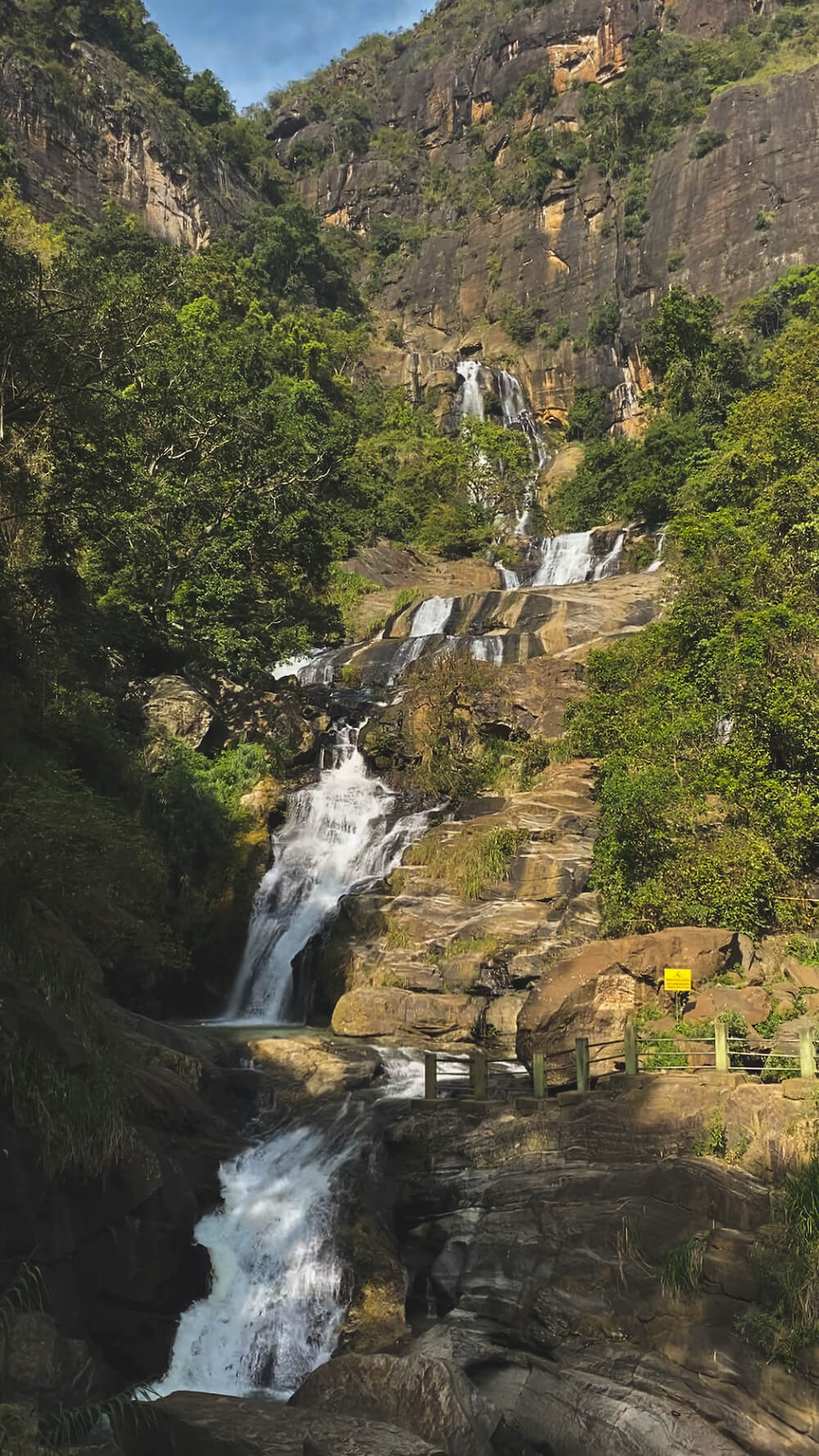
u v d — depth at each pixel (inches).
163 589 1239.5
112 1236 459.5
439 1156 565.0
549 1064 642.2
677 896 756.6
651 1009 662.5
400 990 786.8
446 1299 510.6
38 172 3107.8
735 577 1028.5
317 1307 531.2
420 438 2746.1
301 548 1352.1
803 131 3095.5
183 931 910.4
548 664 1162.0
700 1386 399.5
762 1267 408.8
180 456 1286.9
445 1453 368.8
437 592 1807.3
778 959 707.4
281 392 2282.2
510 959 784.9
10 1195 408.8
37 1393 369.4
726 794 804.0
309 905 963.3
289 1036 753.0
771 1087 491.8
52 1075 440.8
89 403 958.4
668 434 2004.2
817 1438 372.2
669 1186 465.7
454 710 1134.4
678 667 1006.4
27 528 1096.2
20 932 519.5
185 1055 610.9
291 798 1061.1
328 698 1284.4
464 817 1015.6
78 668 1004.6
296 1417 396.5
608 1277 448.1
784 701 836.0
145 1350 470.9
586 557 1897.1
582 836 915.4
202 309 2202.3
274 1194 565.6
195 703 1107.9
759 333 2704.2
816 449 1347.2
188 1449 376.2
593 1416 399.2
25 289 876.6
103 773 911.0
